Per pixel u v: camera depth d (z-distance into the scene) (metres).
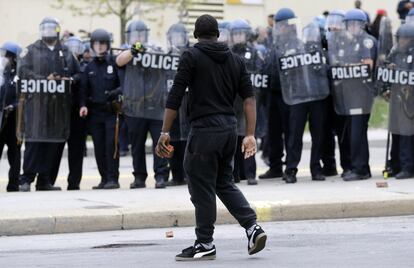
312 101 27.44
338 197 23.45
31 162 27.08
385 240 18.98
